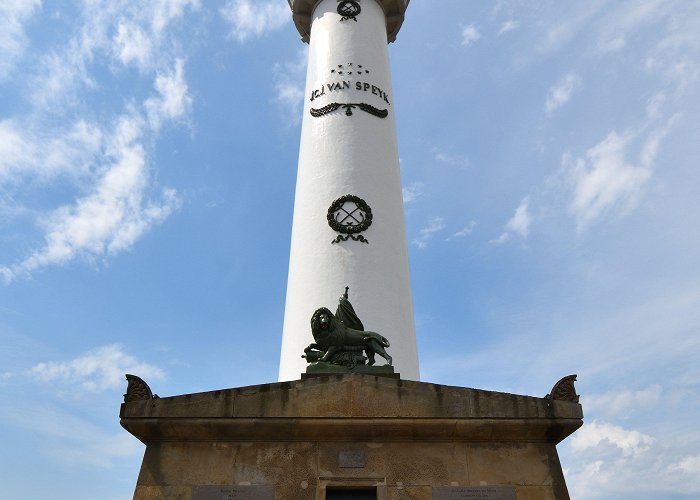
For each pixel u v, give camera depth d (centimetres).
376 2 3634
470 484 1360
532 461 1392
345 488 1356
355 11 3466
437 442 1405
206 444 1395
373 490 1359
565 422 1391
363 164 2872
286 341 2539
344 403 1406
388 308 2531
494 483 1365
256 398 1406
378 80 3219
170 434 1393
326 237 2664
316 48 3369
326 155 2909
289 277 2744
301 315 2528
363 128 2992
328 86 3134
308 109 3153
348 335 1580
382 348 1587
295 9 3734
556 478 1375
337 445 1397
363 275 2566
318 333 1584
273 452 1384
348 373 1446
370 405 1405
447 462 1381
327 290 2534
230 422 1381
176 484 1348
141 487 1345
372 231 2689
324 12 3512
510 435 1408
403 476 1363
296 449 1388
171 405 1398
